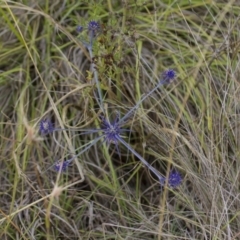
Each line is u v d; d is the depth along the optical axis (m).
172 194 0.84
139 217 0.81
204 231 0.76
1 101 0.92
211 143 0.79
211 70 0.88
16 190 0.82
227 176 0.80
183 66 0.88
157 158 0.83
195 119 0.84
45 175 0.84
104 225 0.79
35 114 0.88
